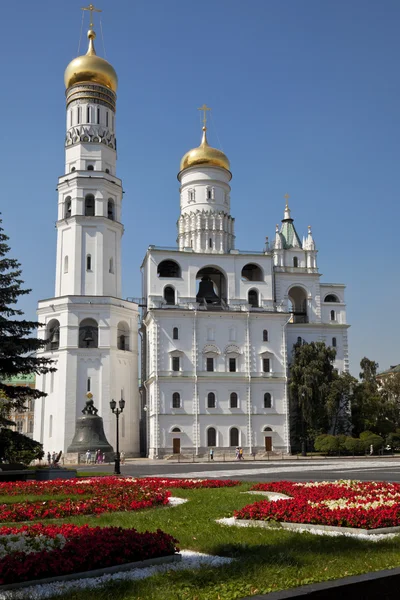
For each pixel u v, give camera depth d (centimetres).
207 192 9256
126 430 8138
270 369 8456
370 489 2233
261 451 8175
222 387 8269
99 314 8075
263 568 1112
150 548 1199
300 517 1638
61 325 8012
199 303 8650
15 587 1016
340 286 9531
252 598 911
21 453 4244
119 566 1141
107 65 8888
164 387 8094
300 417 8512
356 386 8619
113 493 2391
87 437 6931
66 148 8762
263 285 8831
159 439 7938
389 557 1191
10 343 4081
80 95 8781
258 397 8344
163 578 1059
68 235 8425
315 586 960
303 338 9075
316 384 8300
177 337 8281
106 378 7906
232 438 8156
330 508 1742
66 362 7831
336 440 7694
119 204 8806
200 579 1044
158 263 8562
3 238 4466
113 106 8981
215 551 1308
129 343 8469
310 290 9294
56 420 7769
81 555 1112
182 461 7150
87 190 8525
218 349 8369
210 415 8144
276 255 9344
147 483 2931
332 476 3716
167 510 1991
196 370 8212
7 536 1248
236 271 8800
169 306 8469
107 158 8738
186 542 1395
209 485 2925
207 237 9044
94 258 8312
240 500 2227
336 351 8750
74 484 2861
